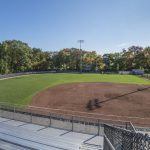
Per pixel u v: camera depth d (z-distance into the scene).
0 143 19.69
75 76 82.44
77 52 148.88
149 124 27.30
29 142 20.09
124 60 145.38
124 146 8.07
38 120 28.14
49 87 58.03
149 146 6.26
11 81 70.06
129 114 38.50
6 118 31.06
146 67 141.38
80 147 19.28
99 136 23.50
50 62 143.75
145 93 50.88
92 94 50.16
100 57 147.62
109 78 77.19
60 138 22.08
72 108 42.09
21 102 46.31
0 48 120.38
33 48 142.75
